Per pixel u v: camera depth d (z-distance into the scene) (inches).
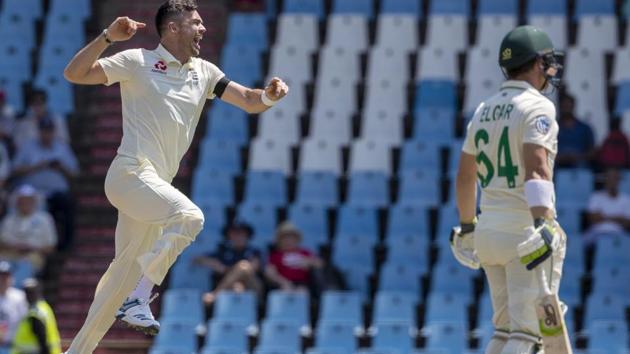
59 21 2746.1
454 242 1095.6
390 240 2234.3
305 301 2078.0
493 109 1017.5
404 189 2341.3
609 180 2247.8
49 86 2605.8
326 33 2714.1
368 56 2620.6
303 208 2306.8
